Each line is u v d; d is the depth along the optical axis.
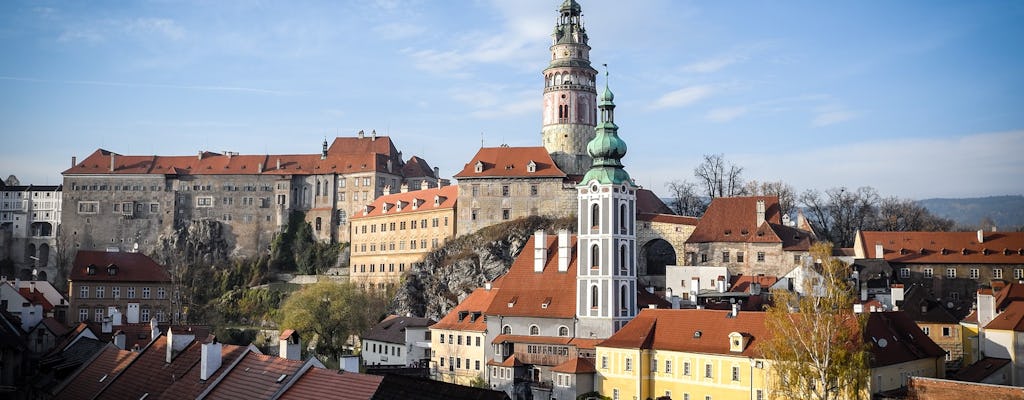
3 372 97.12
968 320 137.50
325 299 187.50
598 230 137.00
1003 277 172.25
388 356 167.00
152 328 107.31
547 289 144.38
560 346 136.00
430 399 60.44
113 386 79.50
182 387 72.44
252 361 69.94
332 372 62.56
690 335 118.56
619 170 139.00
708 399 113.56
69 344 103.69
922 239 180.38
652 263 199.00
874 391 101.06
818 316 90.12
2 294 148.88
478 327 146.62
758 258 178.38
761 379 107.81
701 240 183.00
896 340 109.88
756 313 115.19
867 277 172.12
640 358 120.38
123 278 176.50
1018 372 115.44
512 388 137.88
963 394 88.12
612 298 135.00
